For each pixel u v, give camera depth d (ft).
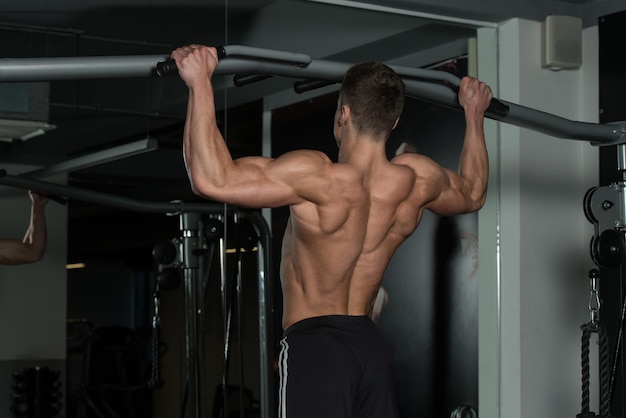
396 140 13.29
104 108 10.77
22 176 10.21
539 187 13.99
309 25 12.60
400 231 8.52
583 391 10.27
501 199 13.97
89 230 10.58
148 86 11.10
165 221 11.07
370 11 13.16
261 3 12.21
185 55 7.65
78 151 10.58
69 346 10.37
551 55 13.89
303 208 7.95
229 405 11.35
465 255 13.75
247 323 11.54
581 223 14.42
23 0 10.55
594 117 14.30
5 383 10.02
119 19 11.15
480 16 13.71
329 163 8.00
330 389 7.88
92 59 7.69
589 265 14.40
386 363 8.28
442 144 13.71
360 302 8.34
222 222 11.42
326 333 8.04
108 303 10.61
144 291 10.85
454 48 13.89
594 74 14.33
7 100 10.15
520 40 13.88
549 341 13.94
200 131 7.53
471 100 9.37
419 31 13.61
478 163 9.30
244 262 11.56
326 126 12.50
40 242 10.28
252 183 7.65
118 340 10.64
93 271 10.58
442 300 13.52
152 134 11.09
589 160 14.32
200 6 11.72
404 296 13.20
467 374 13.69
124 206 10.81
